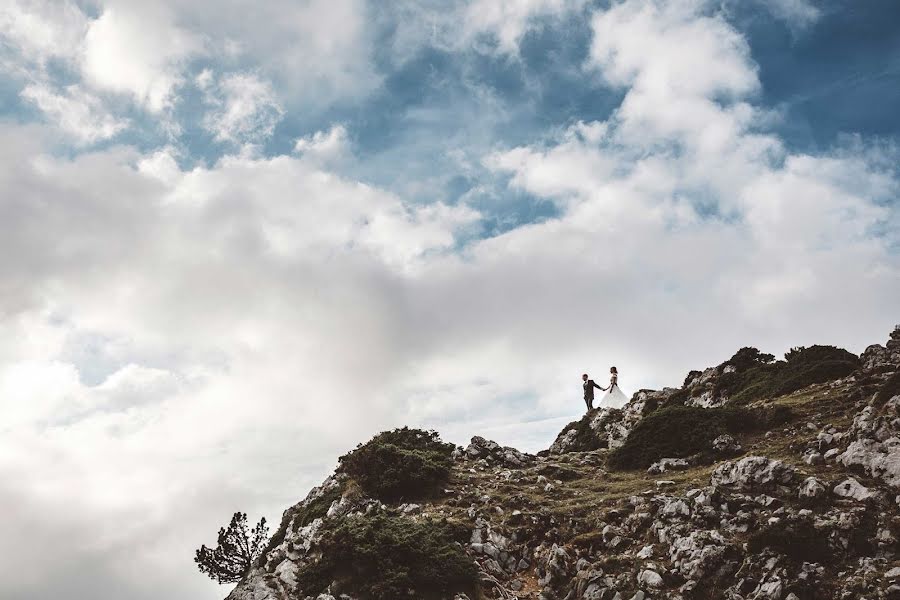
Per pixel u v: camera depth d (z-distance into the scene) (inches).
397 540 1156.5
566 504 1312.7
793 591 901.8
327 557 1171.9
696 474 1337.4
